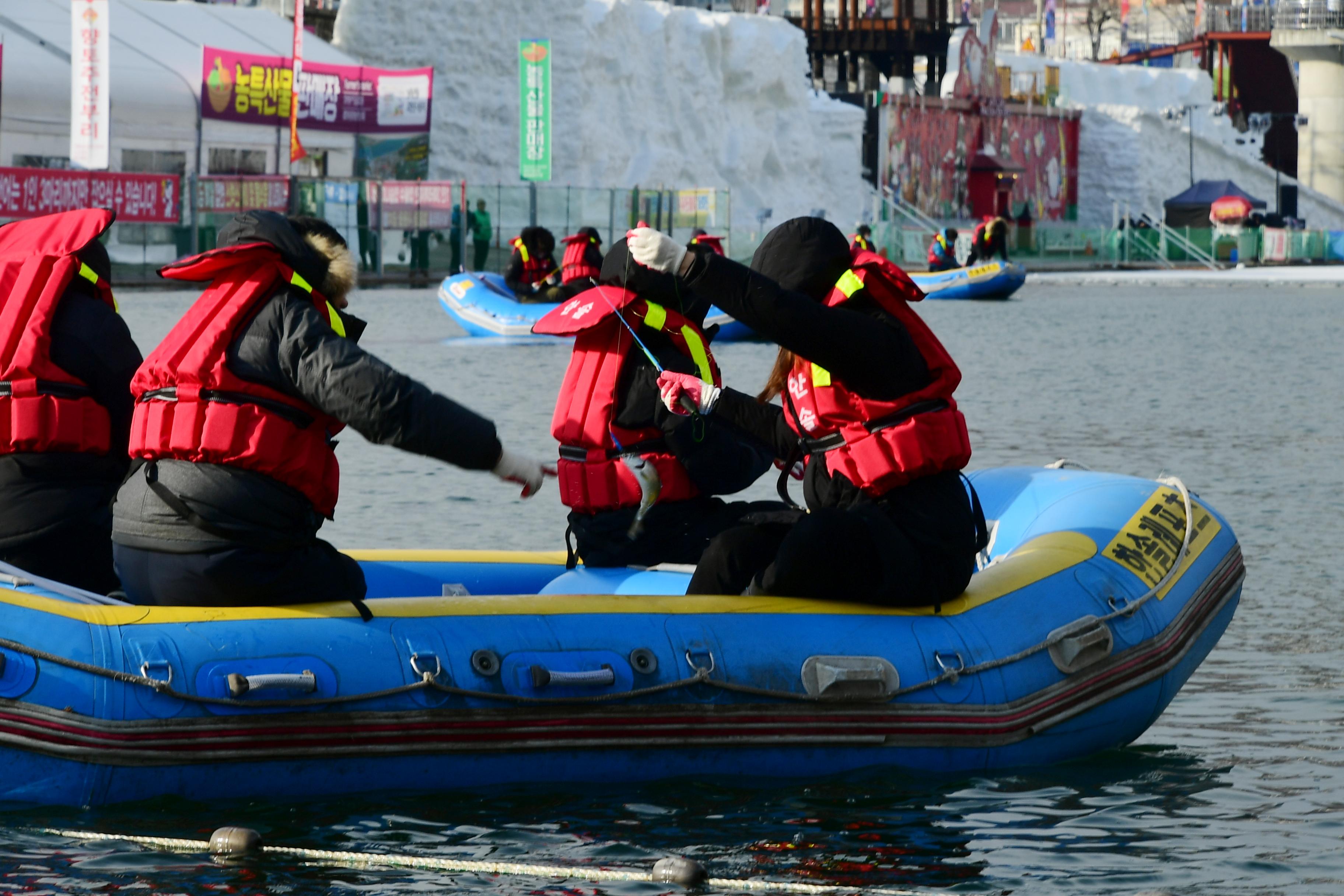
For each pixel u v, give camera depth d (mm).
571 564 15680
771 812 11859
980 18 170875
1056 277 133875
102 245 13414
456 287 61719
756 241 126062
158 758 11008
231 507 11562
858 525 12945
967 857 11078
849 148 158000
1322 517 25109
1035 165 176375
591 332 15273
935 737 12875
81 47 80938
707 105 146500
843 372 12555
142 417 11805
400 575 15883
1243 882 10648
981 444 33375
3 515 12805
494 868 10539
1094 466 30141
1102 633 13641
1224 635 18047
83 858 10469
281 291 11703
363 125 102312
